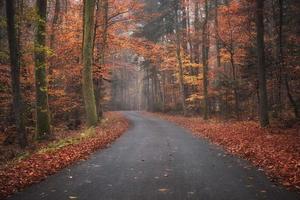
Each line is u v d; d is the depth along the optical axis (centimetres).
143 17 3394
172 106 5206
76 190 846
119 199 768
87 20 2489
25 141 1689
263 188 827
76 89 3397
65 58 2942
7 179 932
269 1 2728
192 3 4122
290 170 955
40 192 831
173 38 4316
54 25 2792
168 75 5416
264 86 1958
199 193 802
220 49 3219
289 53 2348
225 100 3388
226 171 1030
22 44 2112
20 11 1823
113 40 3288
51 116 2941
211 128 2330
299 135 1584
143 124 3297
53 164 1122
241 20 2747
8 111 2339
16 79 1574
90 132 2086
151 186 873
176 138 1983
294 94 2400
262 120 1967
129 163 1193
